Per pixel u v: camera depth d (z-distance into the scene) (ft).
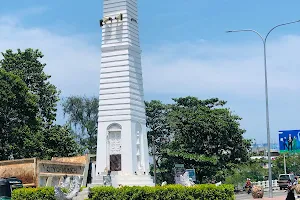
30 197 117.39
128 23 173.88
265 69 176.86
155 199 115.96
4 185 130.82
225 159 250.16
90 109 312.50
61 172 184.44
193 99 269.85
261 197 171.32
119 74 170.81
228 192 125.49
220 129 241.76
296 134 253.85
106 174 163.22
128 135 166.09
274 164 457.27
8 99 203.62
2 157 213.66
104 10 175.73
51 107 253.03
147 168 171.22
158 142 288.30
